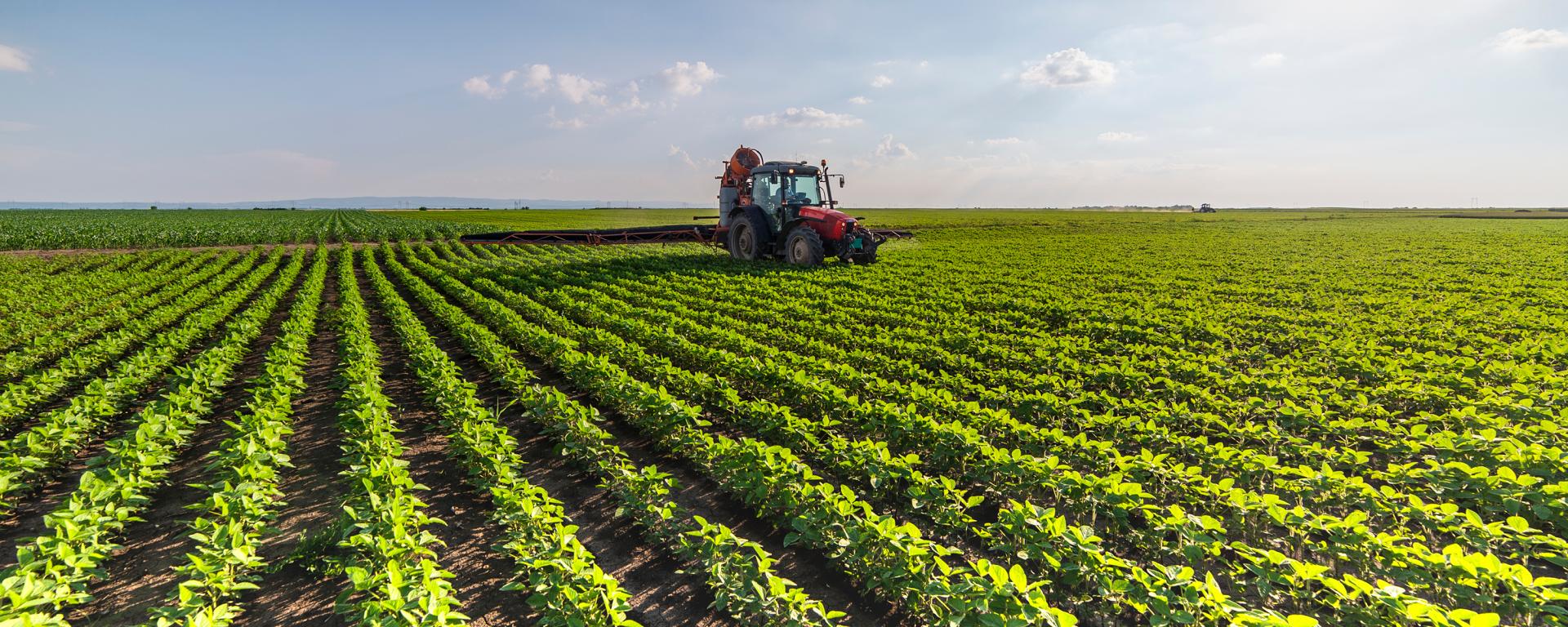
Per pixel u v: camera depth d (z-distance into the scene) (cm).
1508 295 1557
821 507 512
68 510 469
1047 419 770
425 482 646
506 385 909
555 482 654
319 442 739
